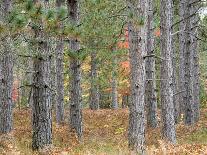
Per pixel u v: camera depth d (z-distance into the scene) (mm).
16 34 11891
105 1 20531
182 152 14773
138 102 14031
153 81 23688
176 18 30016
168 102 17578
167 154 14492
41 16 11328
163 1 17422
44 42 13648
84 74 40812
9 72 19016
